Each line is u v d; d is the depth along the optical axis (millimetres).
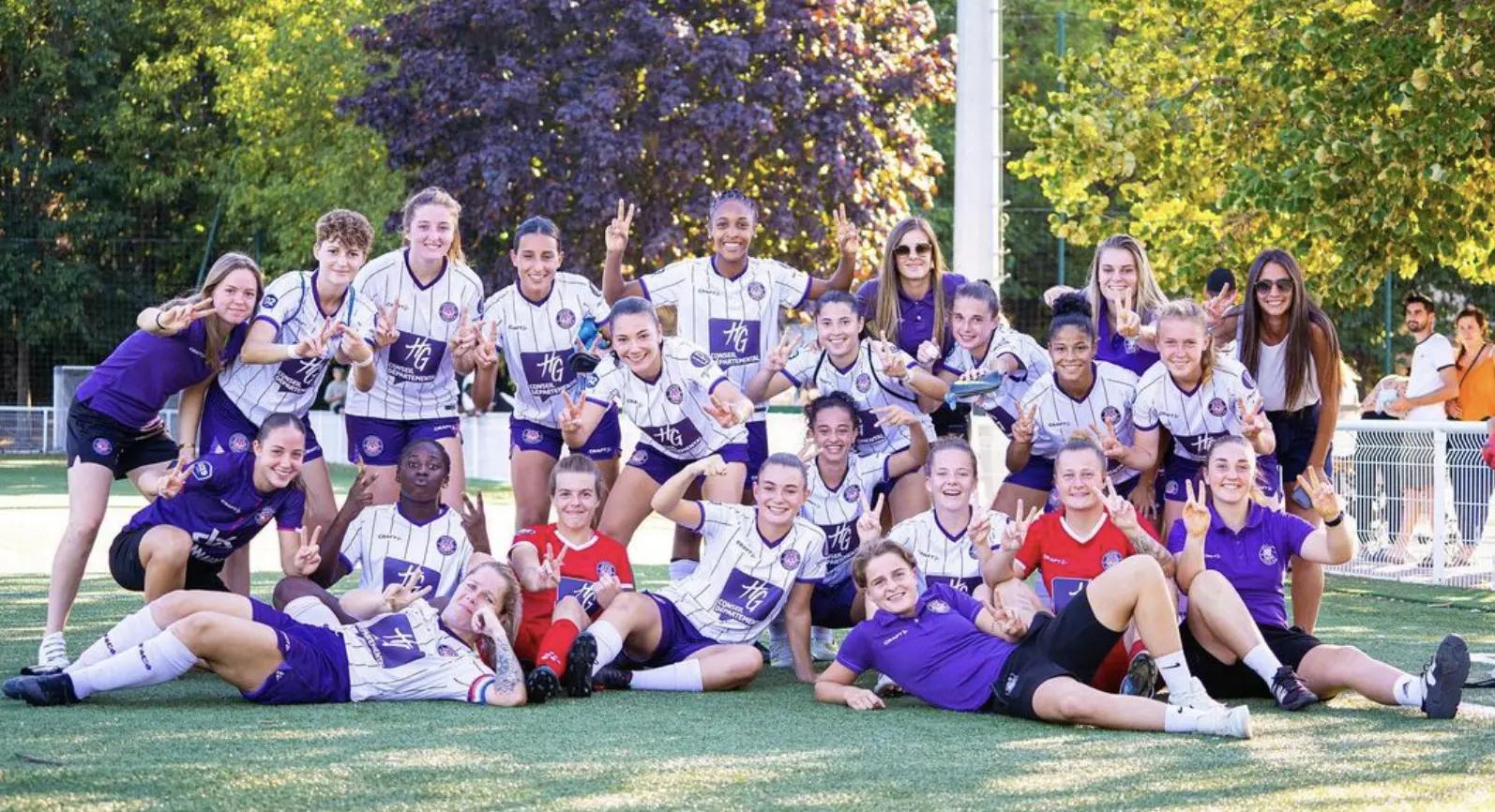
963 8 12852
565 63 24281
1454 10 12188
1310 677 6277
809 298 8422
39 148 36688
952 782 4758
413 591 6453
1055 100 16625
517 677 6188
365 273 7656
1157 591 5770
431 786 4648
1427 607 9617
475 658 6336
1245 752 5234
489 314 8078
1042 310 36656
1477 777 4832
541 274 7980
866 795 4578
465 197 24359
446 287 7734
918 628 6309
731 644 6906
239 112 32438
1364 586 10766
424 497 6953
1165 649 5781
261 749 5152
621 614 6707
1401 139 12195
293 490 6715
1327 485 6379
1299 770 4941
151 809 4332
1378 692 6051
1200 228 15539
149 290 37375
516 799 4496
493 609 6383
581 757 5105
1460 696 5883
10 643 7562
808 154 24625
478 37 24703
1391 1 12539
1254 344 7758
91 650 6105
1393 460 11047
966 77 12875
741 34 24656
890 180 25469
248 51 31734
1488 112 12312
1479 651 7766
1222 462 6543
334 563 6953
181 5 36656
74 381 30719
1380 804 4473
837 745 5352
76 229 36281
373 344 7520
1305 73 13164
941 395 7672
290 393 7270
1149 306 7859
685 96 23484
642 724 5773
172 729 5480
